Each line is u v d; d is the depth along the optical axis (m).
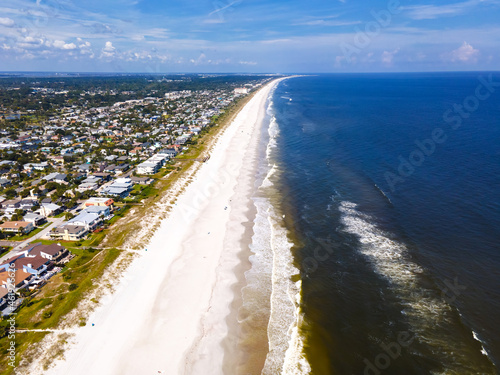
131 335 39.50
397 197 74.56
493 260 50.84
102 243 59.19
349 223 64.06
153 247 58.66
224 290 47.59
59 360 35.28
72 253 56.22
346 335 38.94
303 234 61.38
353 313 42.12
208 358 36.66
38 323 40.28
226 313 43.22
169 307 44.34
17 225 62.56
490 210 65.88
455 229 59.91
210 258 55.75
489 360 34.47
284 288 47.41
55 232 60.25
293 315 42.38
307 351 36.97
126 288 47.53
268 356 36.69
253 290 47.34
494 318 40.06
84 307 42.75
